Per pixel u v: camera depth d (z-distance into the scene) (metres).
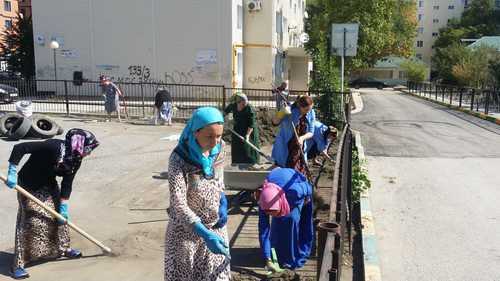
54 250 4.77
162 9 25.02
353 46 13.68
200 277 3.13
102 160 9.74
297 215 4.59
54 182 4.69
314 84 15.05
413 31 46.44
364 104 27.59
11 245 5.27
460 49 44.41
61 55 26.41
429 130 15.55
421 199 7.48
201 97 23.42
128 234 5.63
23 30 30.00
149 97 24.41
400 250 5.47
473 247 5.59
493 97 22.48
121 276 4.54
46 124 11.38
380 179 8.74
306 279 4.45
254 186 6.49
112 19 25.66
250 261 4.86
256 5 26.08
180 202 2.91
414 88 45.12
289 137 6.05
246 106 7.64
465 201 7.40
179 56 25.23
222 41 24.72
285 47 33.00
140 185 7.85
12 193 7.19
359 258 5.08
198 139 2.96
